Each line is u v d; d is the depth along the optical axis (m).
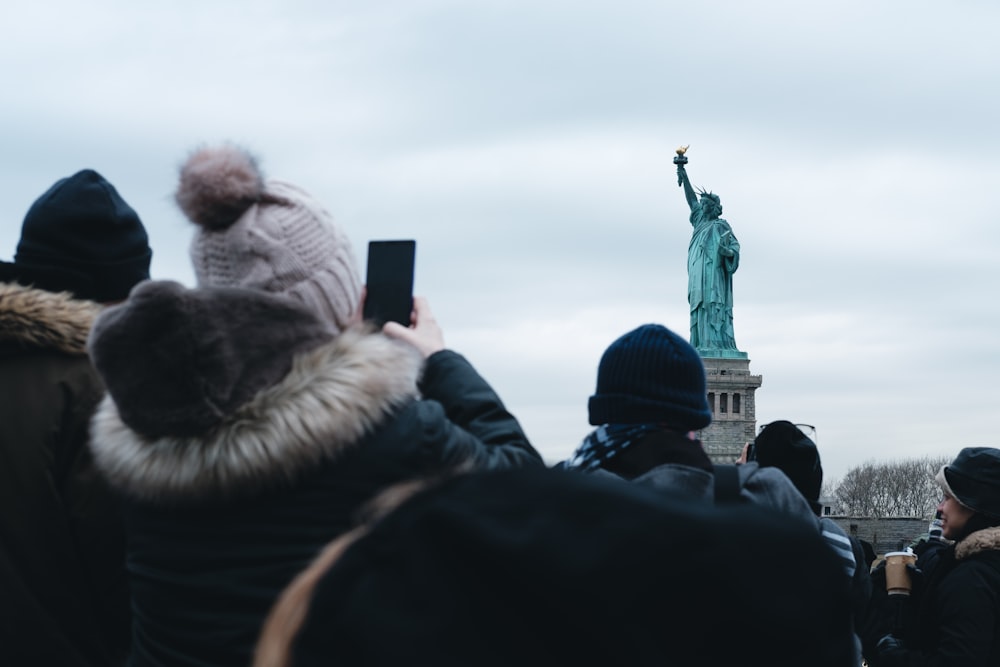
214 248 4.34
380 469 3.86
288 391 3.76
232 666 3.75
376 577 1.67
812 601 1.70
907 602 9.29
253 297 3.84
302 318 3.92
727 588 1.60
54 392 4.86
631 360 6.05
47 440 4.80
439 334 5.05
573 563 1.55
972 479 8.77
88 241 5.48
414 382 4.19
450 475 1.83
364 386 3.83
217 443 3.69
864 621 8.84
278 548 3.79
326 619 1.69
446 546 1.63
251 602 3.77
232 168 4.28
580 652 1.58
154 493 3.81
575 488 1.68
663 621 1.59
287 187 4.49
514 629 1.59
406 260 5.06
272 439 3.68
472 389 4.63
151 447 3.76
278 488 3.79
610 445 5.99
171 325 3.67
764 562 1.67
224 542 3.81
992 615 8.20
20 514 4.76
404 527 1.70
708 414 6.14
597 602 1.55
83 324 4.99
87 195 5.52
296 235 4.33
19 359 4.90
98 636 5.01
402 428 3.93
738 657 1.64
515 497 1.68
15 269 5.45
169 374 3.66
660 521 1.62
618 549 1.58
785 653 1.67
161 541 3.90
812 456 9.17
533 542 1.57
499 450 4.25
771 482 5.98
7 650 4.84
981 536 8.47
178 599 3.83
